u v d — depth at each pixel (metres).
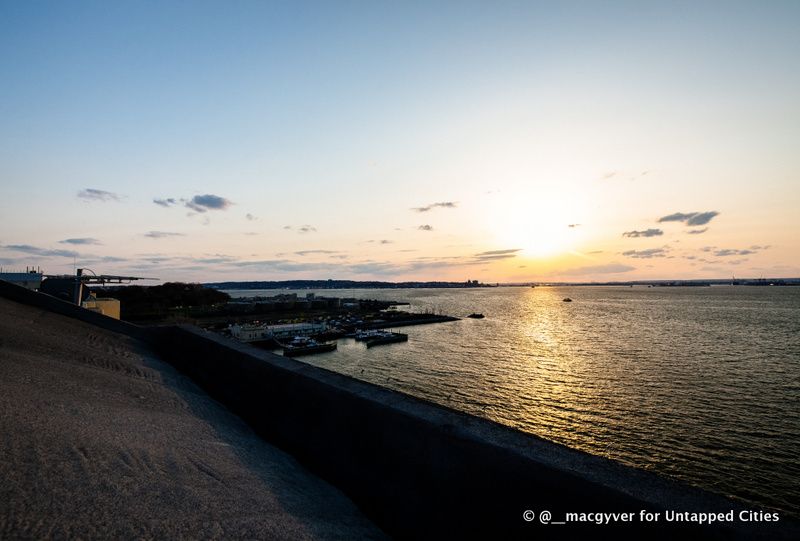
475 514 3.45
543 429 27.58
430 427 3.99
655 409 30.56
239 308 113.38
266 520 3.83
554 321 102.31
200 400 9.00
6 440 4.42
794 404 30.80
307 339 65.06
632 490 2.67
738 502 2.48
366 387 5.41
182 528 3.46
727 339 63.78
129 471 4.36
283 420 6.57
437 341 70.19
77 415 5.80
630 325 88.19
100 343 13.49
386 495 4.33
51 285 28.92
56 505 3.48
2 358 7.95
